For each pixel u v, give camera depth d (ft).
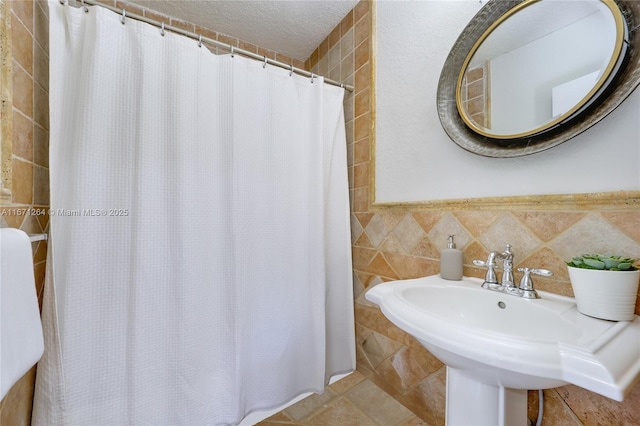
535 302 2.23
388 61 4.15
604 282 1.84
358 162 4.78
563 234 2.35
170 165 3.37
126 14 3.18
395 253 4.06
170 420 3.28
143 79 3.20
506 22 2.80
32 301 2.11
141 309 3.15
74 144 2.92
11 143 2.40
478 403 2.20
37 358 2.13
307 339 4.35
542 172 2.52
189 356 3.40
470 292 2.65
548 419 2.46
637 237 1.98
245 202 3.86
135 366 3.10
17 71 2.56
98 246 2.99
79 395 2.85
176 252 3.37
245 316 3.84
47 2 3.05
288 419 3.77
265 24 5.24
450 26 3.32
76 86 2.98
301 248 4.34
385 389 4.29
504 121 2.77
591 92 2.16
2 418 2.26
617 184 2.10
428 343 1.94
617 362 1.36
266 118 4.06
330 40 5.49
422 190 3.66
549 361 1.41
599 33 2.18
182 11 4.88
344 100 5.09
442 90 3.32
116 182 3.10
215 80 3.72
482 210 2.96
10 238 1.92
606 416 2.14
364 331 4.68
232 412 3.59
